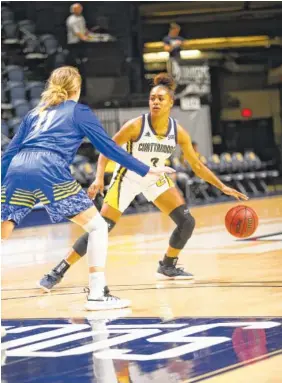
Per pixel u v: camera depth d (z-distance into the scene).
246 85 20.30
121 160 5.57
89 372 4.08
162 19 18.97
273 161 20.45
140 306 5.79
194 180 16.84
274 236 9.83
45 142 5.58
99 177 6.49
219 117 20.19
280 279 6.67
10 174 5.58
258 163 18.38
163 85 6.67
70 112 5.63
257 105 20.62
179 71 18.14
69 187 5.59
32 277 7.54
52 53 17.31
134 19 18.52
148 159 6.70
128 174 6.67
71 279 7.23
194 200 16.84
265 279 6.70
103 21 18.25
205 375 3.91
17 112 16.02
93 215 5.71
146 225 12.36
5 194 5.60
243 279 6.77
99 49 17.55
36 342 4.80
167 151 6.72
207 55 19.36
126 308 5.73
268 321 5.06
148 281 6.91
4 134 15.42
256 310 5.43
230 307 5.58
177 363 4.16
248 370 3.96
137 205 15.65
